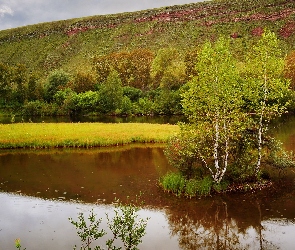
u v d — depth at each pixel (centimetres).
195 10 14012
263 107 1792
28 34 14388
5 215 1421
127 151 2870
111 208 1505
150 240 1205
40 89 7444
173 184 1719
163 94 6475
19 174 2114
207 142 1788
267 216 1415
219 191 1698
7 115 6594
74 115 6606
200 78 1741
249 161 1847
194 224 1347
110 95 6550
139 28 13662
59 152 2823
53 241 1182
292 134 3491
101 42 13138
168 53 8212
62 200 1614
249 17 12188
